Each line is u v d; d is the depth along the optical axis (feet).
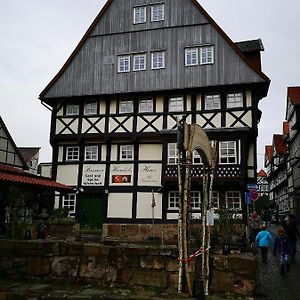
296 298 27.89
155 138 80.07
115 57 85.10
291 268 42.63
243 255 27.43
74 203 82.69
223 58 78.43
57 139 85.05
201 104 78.54
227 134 74.23
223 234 39.58
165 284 26.68
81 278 27.86
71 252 28.37
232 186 73.61
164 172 75.87
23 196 44.98
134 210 78.43
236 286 25.95
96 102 85.05
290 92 128.67
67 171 83.87
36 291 25.52
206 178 29.55
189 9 82.64
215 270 26.53
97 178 81.87
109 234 67.72
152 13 84.79
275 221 160.97
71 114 86.02
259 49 86.53
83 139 83.46
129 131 80.79
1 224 42.01
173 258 26.89
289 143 143.95
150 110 81.41
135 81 82.58
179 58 81.10
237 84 76.33
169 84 80.38
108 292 25.61
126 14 86.53
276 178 200.34
